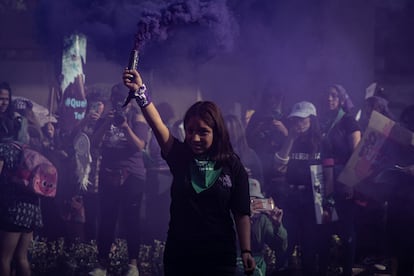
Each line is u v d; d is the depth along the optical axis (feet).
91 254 27.43
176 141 14.76
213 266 14.15
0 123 22.58
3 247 22.30
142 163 26.40
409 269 22.47
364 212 26.91
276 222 23.04
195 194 14.20
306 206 23.71
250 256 14.30
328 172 23.84
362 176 23.82
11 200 22.17
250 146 26.61
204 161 14.38
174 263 14.25
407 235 22.17
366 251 28.45
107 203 25.98
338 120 24.89
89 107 28.60
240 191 14.44
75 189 28.68
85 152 28.43
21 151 22.35
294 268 25.18
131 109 26.48
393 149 23.38
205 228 14.16
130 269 25.82
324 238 24.20
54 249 27.50
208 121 14.40
